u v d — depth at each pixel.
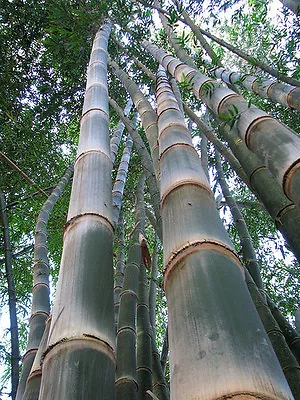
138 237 3.76
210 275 1.22
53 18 4.91
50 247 6.69
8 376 5.86
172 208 1.56
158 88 3.09
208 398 0.90
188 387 0.95
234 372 0.94
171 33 5.01
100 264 1.57
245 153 2.54
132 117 6.75
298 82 3.71
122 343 2.56
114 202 3.98
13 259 6.57
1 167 6.03
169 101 2.58
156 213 3.37
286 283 6.51
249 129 1.95
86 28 4.58
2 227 5.54
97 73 3.06
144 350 2.95
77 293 1.44
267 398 0.88
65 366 1.22
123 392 2.22
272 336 2.54
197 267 1.26
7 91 6.14
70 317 1.36
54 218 6.20
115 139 4.80
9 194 6.18
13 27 6.14
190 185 1.62
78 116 6.89
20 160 6.10
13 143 5.88
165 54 4.21
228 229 6.25
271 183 2.21
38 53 6.33
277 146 1.69
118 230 5.36
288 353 2.42
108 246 1.70
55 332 1.33
